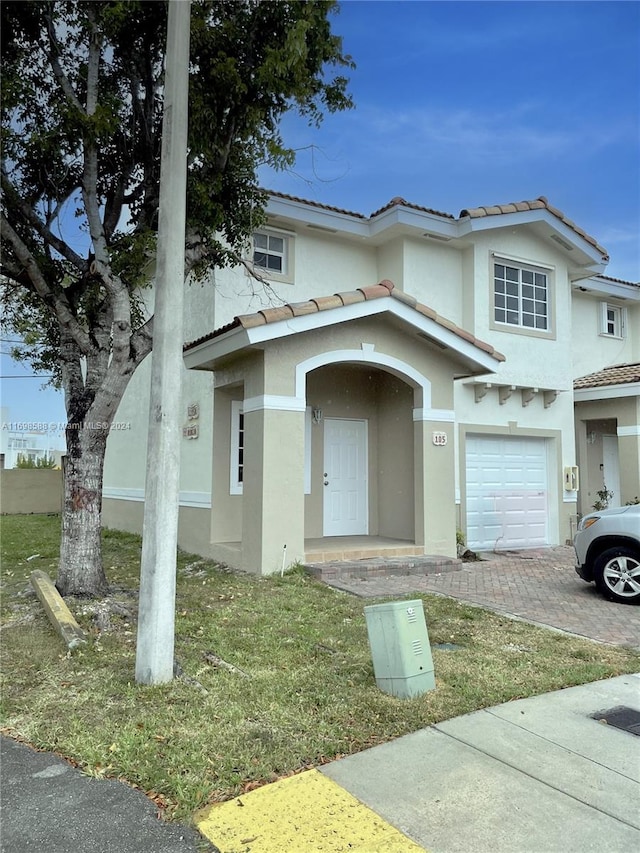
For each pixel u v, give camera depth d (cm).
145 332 775
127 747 384
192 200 752
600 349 1653
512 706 464
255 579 888
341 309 934
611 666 553
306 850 296
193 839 304
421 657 484
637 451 1398
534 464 1397
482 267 1316
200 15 744
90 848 296
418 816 322
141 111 815
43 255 786
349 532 1215
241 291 1147
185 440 1209
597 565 812
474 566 1066
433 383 1086
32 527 1609
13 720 429
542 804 334
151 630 492
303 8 736
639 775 365
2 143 747
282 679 504
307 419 1182
